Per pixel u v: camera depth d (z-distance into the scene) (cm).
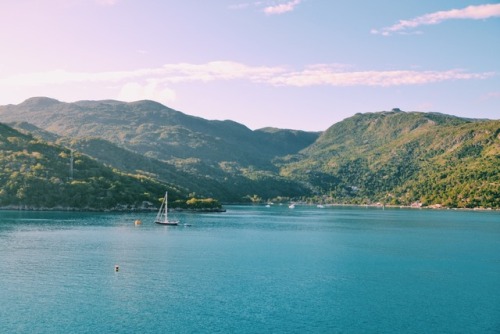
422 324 10269
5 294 11825
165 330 9644
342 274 14938
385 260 17688
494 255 19225
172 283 13262
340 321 10362
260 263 16550
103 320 10125
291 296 12169
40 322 9944
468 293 12731
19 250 18075
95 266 15288
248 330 9738
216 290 12600
